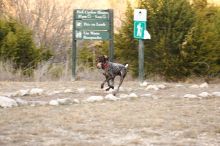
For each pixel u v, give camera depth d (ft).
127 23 66.03
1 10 101.19
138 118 37.37
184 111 40.27
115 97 46.21
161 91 52.54
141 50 58.75
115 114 38.68
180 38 62.18
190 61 62.80
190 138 32.19
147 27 63.67
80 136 32.24
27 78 63.72
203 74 63.67
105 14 62.64
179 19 62.80
